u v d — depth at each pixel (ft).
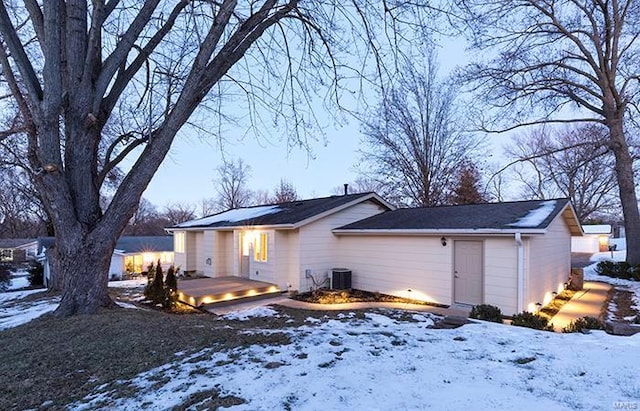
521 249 28.02
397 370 12.88
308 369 13.05
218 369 13.47
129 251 88.02
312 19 25.64
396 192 81.05
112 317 22.21
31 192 59.36
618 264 51.60
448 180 79.25
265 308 31.24
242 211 61.67
